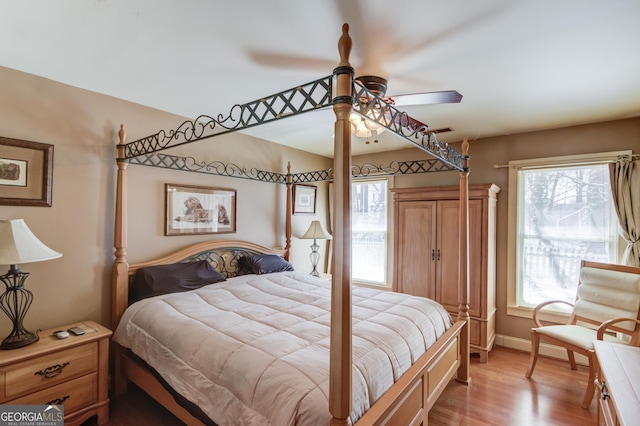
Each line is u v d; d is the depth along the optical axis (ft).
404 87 7.59
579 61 6.31
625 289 8.72
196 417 5.57
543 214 11.28
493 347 11.77
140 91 8.24
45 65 6.88
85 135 8.13
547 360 10.71
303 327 6.37
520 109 9.06
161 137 9.64
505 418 7.50
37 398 6.25
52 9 4.93
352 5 4.71
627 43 5.64
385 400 5.03
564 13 4.83
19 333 6.44
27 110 7.24
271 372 4.80
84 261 8.10
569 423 7.34
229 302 8.04
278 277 10.75
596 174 10.41
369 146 13.85
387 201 14.75
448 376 7.82
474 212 11.05
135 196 9.17
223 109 9.58
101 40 5.85
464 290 8.99
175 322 6.70
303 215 14.78
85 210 8.13
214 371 5.37
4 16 5.11
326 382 4.54
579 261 10.65
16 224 6.33
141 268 8.93
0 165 6.86
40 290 7.42
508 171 11.80
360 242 15.55
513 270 11.66
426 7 4.73
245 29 5.43
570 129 10.67
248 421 4.60
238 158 12.07
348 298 3.93
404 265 12.54
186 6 4.83
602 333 8.02
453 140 12.59
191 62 6.66
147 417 7.40
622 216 9.59
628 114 9.39
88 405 6.95
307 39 5.69
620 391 4.53
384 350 5.76
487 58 6.22
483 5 4.67
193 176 10.63
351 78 4.05
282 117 4.86
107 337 7.31
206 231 10.93
